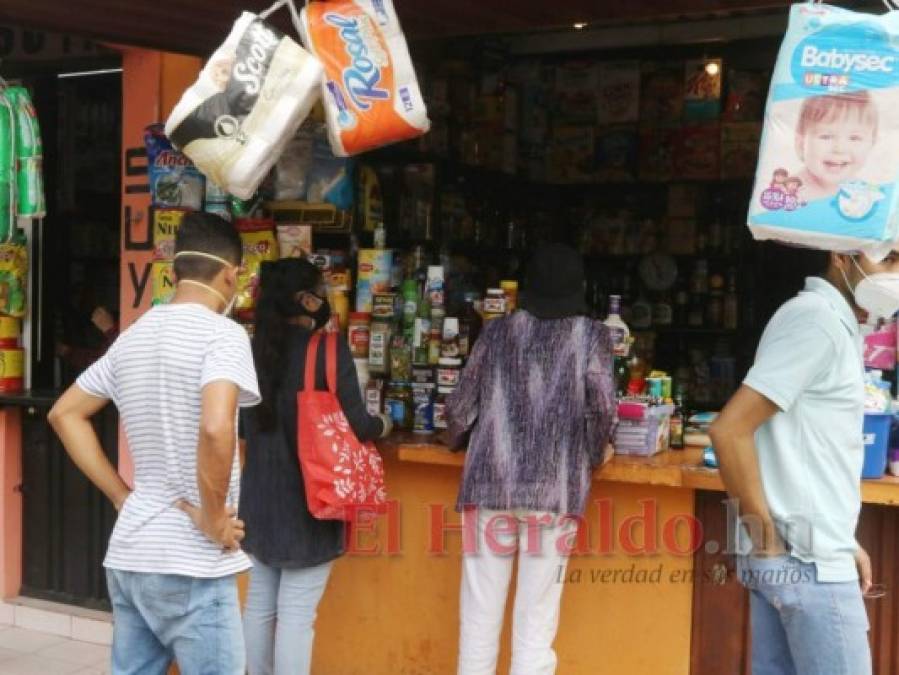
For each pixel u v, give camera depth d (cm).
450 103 536
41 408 488
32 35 498
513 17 398
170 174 437
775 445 250
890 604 326
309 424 330
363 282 414
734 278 618
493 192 588
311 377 334
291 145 425
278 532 336
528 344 332
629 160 614
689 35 575
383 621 398
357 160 439
